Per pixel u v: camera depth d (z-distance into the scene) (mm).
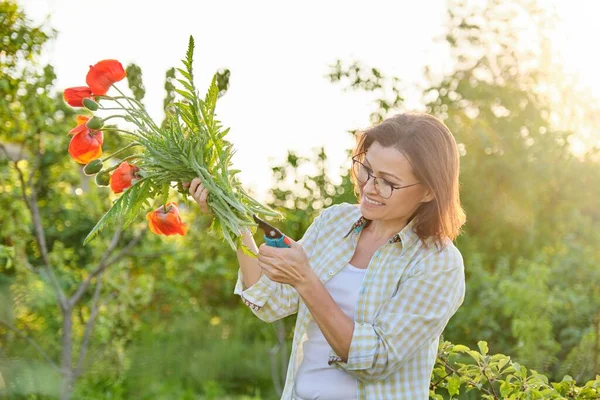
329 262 1971
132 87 2992
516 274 5434
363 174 1886
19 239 5074
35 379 5141
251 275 2025
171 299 7320
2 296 5363
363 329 1761
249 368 6734
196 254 6719
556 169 6559
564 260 5512
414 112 1898
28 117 4672
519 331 4730
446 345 2471
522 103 6684
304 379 1941
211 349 7027
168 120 1885
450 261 1867
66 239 5836
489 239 6469
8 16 4488
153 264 6199
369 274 1893
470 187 6480
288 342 7027
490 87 6723
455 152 1874
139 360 6406
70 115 5418
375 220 1975
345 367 1784
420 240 1888
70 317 4832
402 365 1850
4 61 4555
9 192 5082
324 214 2104
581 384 4211
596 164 6621
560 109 6883
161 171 1825
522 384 2348
